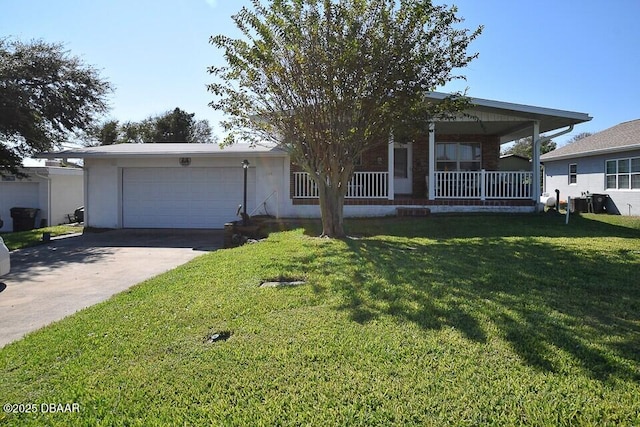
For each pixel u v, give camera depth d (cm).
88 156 1267
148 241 1097
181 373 284
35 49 1562
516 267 581
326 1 762
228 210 1323
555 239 846
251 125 908
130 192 1351
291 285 507
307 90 820
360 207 1271
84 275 680
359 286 488
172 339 346
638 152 1571
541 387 252
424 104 866
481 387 253
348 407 238
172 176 1339
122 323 391
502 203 1282
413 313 388
